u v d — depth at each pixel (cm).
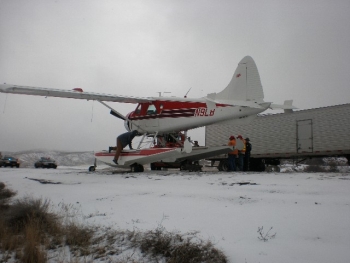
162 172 1419
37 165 3164
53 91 1342
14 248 472
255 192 682
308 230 417
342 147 1437
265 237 409
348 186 685
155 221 525
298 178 870
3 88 1238
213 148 1439
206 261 362
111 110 1683
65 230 520
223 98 1409
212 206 587
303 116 1609
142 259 402
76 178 1277
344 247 357
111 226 524
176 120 1506
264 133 1770
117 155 1508
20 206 621
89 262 409
